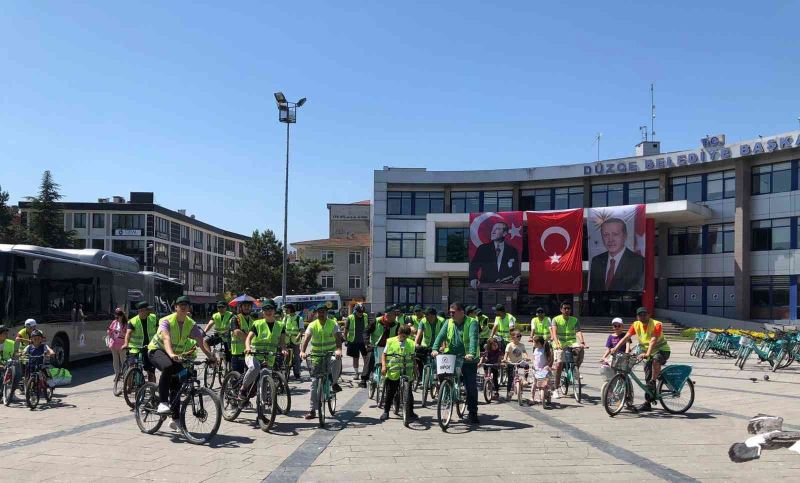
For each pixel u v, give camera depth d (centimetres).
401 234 5012
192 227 7206
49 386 1147
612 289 4166
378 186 5019
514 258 4488
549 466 705
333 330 1000
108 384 1490
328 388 998
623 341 1088
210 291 7650
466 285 4947
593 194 4628
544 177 4703
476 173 4891
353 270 6900
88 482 631
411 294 4981
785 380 1548
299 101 3234
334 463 715
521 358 1201
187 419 823
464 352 972
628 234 4138
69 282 1716
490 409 1116
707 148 4050
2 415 1038
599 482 641
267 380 927
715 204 4109
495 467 700
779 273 3762
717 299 4088
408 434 885
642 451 781
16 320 1448
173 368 834
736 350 2178
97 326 1903
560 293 4403
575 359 1222
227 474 664
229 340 1353
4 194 5294
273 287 5322
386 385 1002
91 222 6191
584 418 1022
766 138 3769
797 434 359
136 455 745
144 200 6550
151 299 2570
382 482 639
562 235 4334
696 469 694
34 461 715
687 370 1053
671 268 4353
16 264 1455
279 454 757
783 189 3784
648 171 4356
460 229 4859
